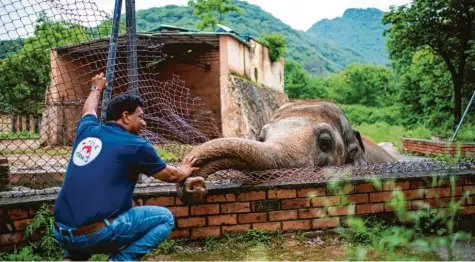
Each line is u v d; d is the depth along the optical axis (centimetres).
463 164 634
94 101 412
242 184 529
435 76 2658
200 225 509
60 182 680
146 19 10444
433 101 2809
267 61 2562
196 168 461
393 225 544
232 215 514
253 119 2031
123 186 335
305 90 6600
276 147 580
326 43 19750
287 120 697
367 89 7200
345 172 578
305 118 705
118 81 845
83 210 321
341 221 536
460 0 2044
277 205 522
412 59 3528
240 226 515
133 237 341
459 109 2219
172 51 2048
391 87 7200
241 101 1927
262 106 2244
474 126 1816
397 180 550
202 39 1894
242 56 2097
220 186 520
